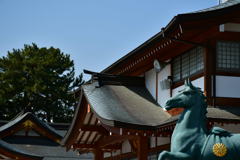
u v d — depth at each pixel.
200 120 11.19
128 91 20.22
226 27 15.82
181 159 10.71
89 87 19.20
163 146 17.83
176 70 18.36
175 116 15.88
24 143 32.69
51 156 31.98
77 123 19.86
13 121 33.78
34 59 54.22
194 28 15.08
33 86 52.34
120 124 15.30
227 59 15.96
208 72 15.71
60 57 55.88
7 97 52.56
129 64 20.55
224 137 10.86
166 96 18.89
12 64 53.91
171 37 15.83
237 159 10.63
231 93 15.77
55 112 53.41
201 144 10.83
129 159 20.89
